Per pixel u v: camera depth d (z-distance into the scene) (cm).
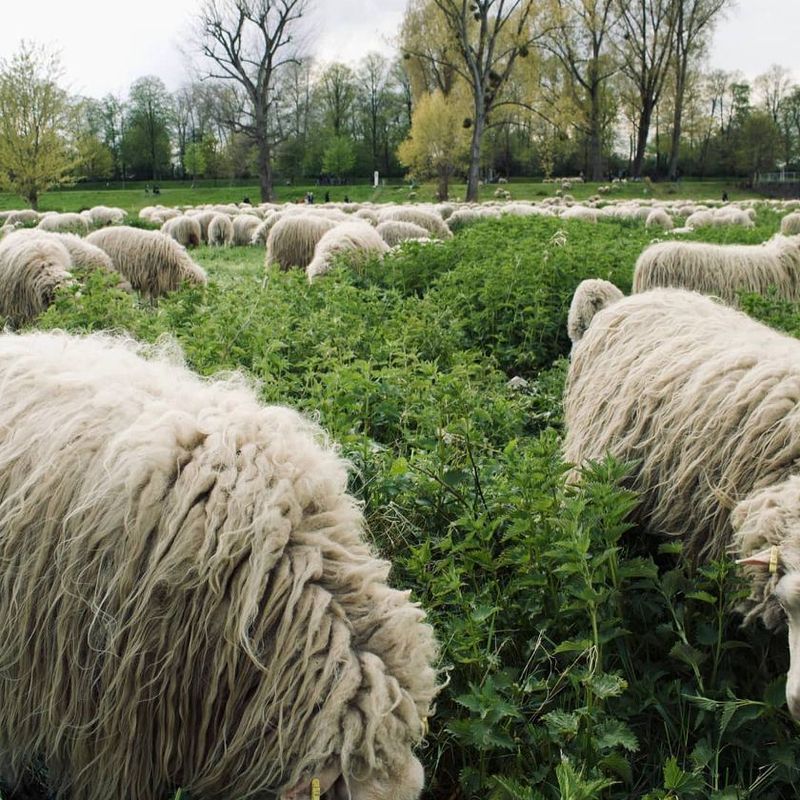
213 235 2488
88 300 625
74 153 5453
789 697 240
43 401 234
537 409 582
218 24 5884
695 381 345
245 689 200
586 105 6600
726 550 309
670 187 6925
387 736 193
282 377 497
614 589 288
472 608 289
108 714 206
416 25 5834
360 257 1091
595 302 709
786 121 8400
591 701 254
